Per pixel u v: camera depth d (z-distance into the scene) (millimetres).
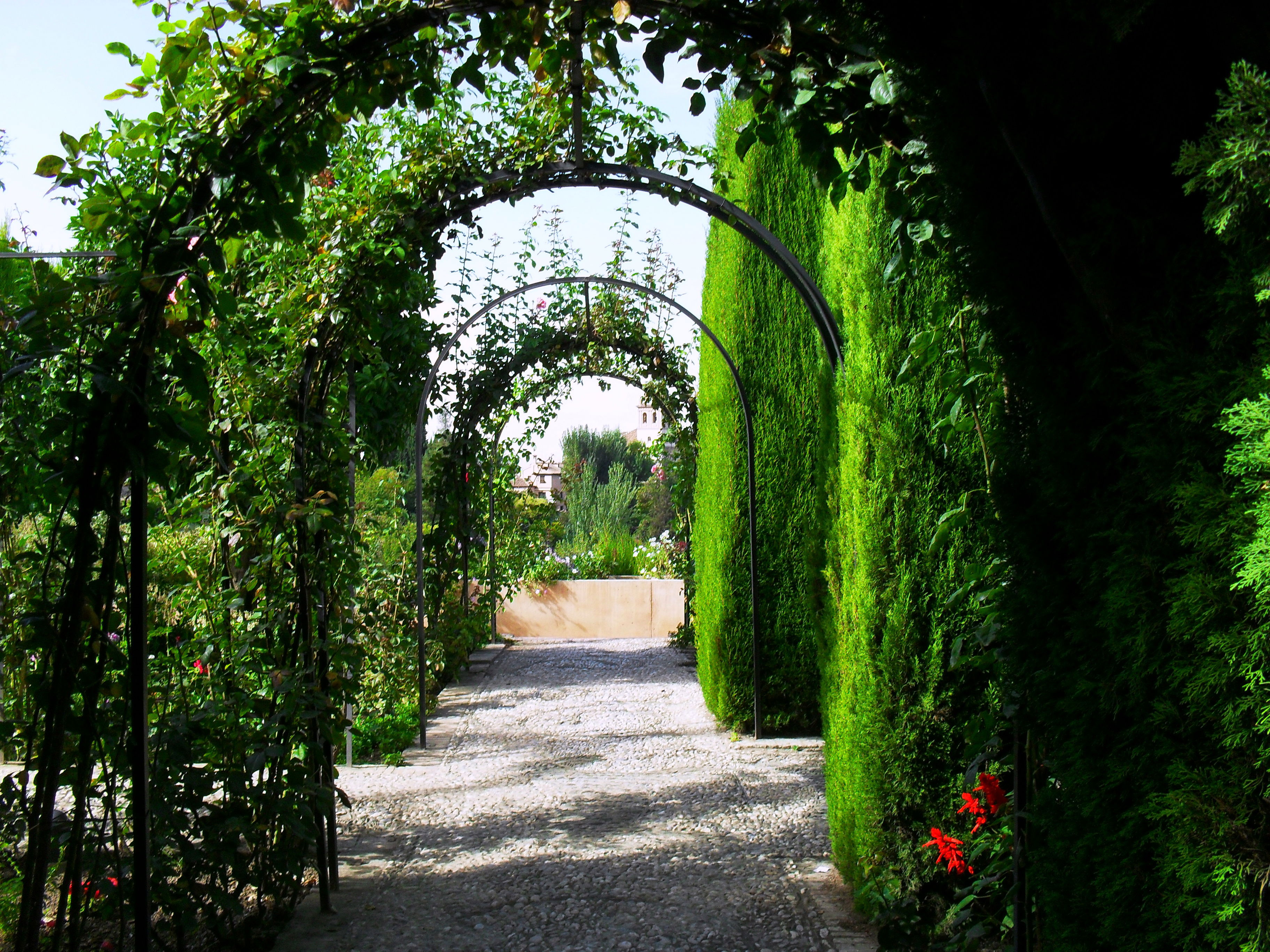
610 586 12805
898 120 2412
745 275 6371
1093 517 1461
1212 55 1233
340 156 4184
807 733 6355
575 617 12758
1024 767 2205
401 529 8648
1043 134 1432
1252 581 1101
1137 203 1325
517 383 9469
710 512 6691
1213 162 1090
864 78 2406
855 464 3250
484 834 4262
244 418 3352
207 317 2268
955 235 1776
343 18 2350
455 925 3248
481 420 8891
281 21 2301
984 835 2605
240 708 3098
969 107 1625
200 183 2221
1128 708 1385
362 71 2412
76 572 2080
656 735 6348
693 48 2586
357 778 5289
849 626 3355
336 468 3752
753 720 6340
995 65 1456
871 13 1766
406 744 6086
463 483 8758
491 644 11305
